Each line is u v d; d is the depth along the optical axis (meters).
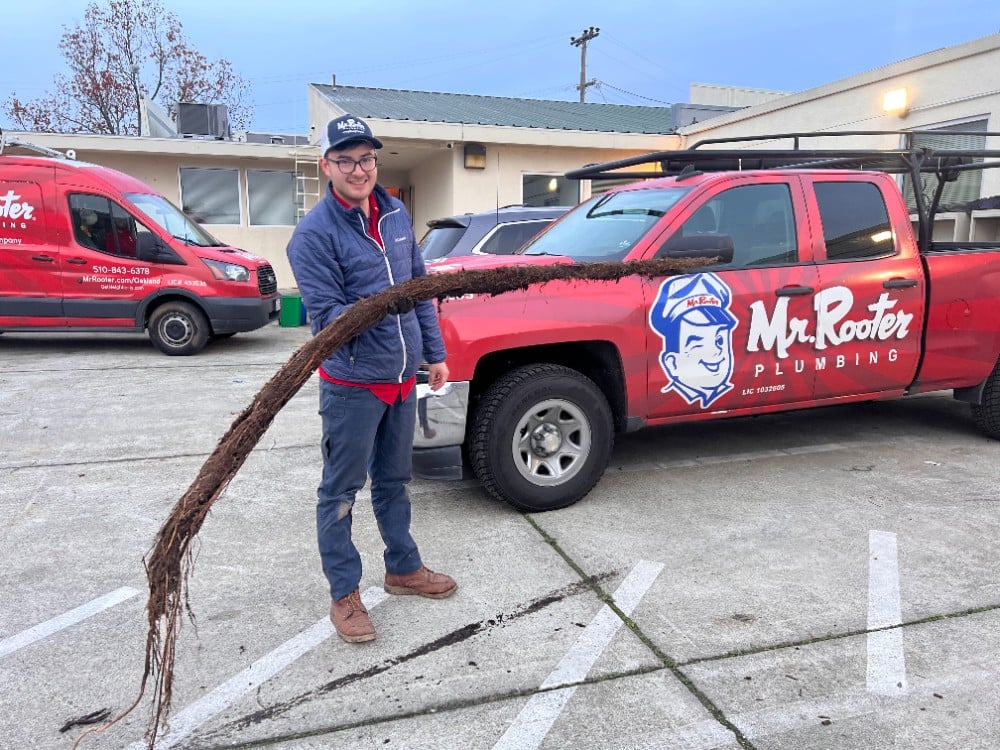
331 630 2.89
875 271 4.50
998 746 2.22
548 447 3.95
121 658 2.71
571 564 3.42
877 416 6.02
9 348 9.74
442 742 2.26
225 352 9.53
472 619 2.96
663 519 3.92
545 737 2.28
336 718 2.37
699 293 4.10
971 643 2.75
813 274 4.35
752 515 3.96
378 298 2.51
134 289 8.93
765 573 3.31
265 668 2.64
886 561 3.41
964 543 3.59
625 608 3.02
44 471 4.76
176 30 28.08
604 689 2.51
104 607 3.07
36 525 3.91
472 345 3.71
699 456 5.01
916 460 4.86
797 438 5.41
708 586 3.20
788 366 4.35
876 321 4.52
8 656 2.72
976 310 4.80
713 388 4.21
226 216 15.66
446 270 4.12
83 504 4.20
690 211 4.19
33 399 6.73
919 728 2.30
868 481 4.47
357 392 2.65
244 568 3.41
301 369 2.38
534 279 2.95
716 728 2.31
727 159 4.72
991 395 5.02
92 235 8.88
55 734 2.30
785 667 2.62
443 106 16.98
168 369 8.25
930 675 2.56
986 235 9.34
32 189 8.71
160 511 4.11
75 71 26.78
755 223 4.35
